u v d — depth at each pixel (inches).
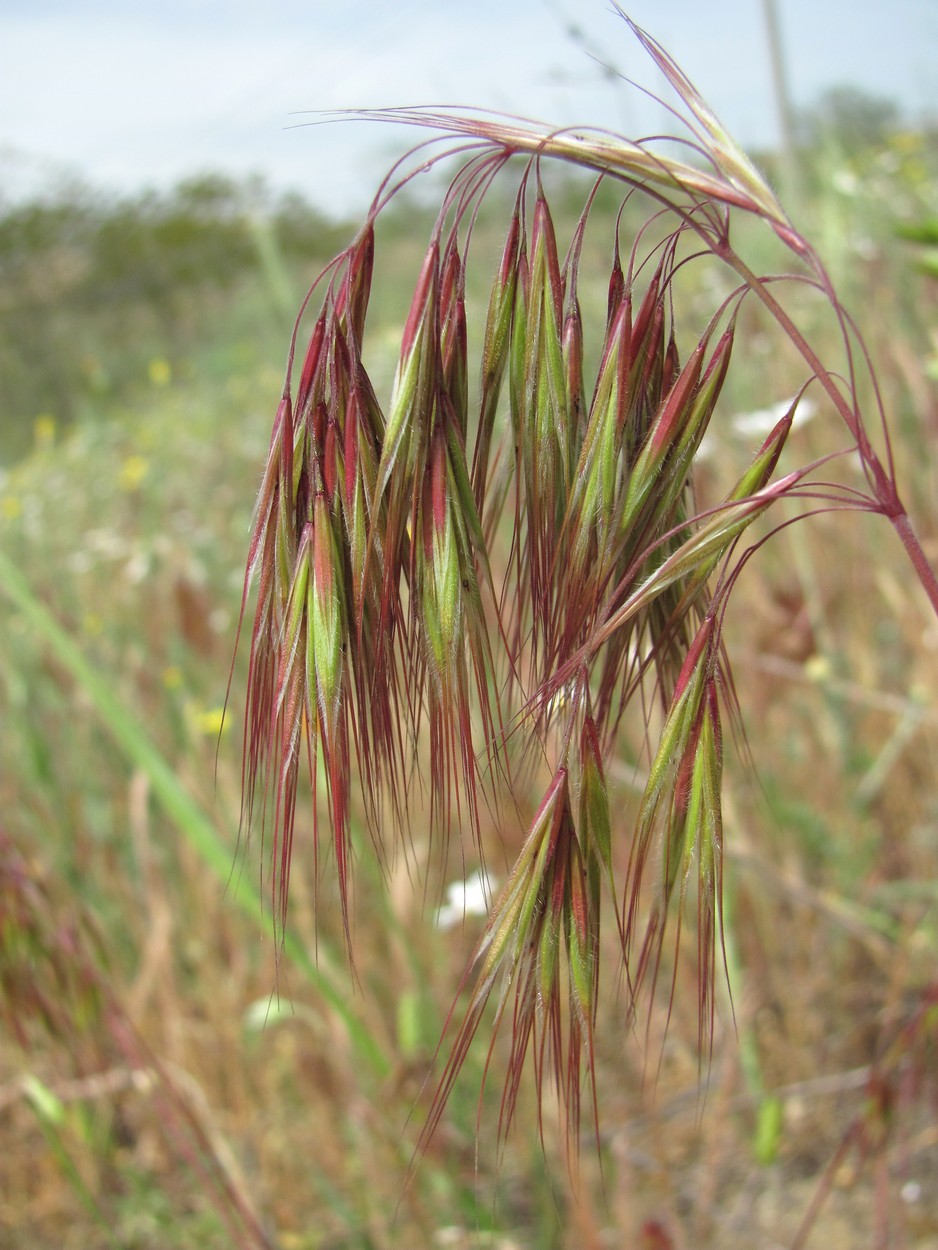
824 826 10.8
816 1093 9.0
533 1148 8.7
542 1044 3.2
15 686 12.1
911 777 11.1
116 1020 7.4
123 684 13.0
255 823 10.6
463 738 3.0
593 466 3.0
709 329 3.0
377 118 2.9
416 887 9.6
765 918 10.2
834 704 10.8
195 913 11.4
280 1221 9.2
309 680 2.9
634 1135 9.6
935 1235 8.1
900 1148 8.5
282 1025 10.6
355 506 2.9
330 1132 9.4
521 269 3.1
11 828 11.6
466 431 3.1
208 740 12.5
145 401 40.9
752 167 3.0
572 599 3.1
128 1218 9.6
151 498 22.7
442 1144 8.7
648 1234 7.5
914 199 15.8
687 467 3.1
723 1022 8.8
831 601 11.4
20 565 18.1
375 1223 8.9
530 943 3.1
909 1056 7.8
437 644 3.0
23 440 42.9
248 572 3.1
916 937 9.6
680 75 3.0
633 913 3.2
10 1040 9.5
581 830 3.1
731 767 10.5
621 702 3.3
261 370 34.2
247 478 22.6
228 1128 10.2
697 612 3.5
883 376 11.9
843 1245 8.3
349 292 3.0
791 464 11.9
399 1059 9.2
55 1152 7.7
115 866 11.6
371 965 10.4
